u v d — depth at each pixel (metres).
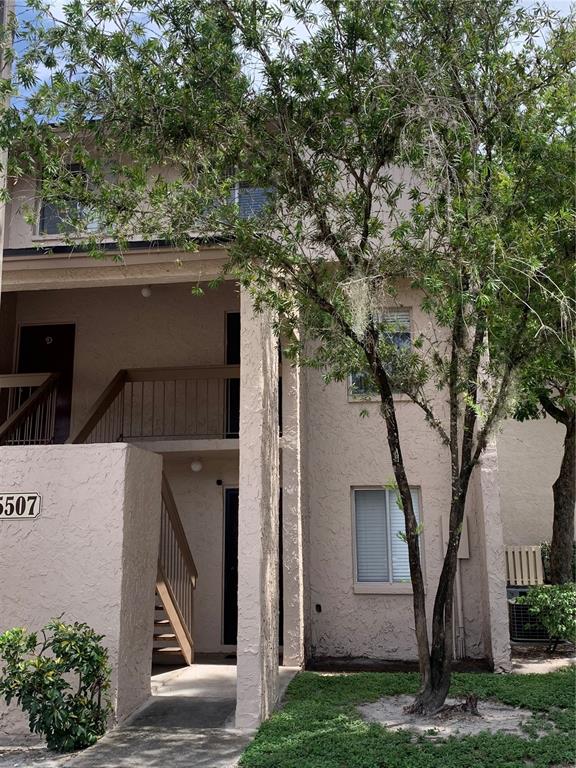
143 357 12.88
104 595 7.45
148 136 7.95
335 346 7.55
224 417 12.41
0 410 12.66
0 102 7.62
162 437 12.18
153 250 8.75
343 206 7.96
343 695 8.33
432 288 6.74
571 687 8.19
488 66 7.98
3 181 7.51
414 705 7.48
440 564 11.27
